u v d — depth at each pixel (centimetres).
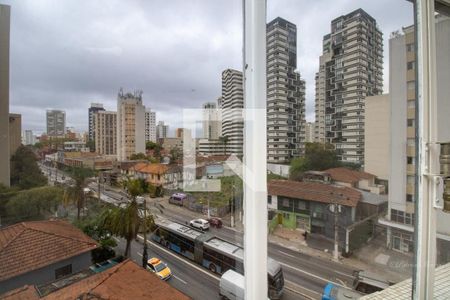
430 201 82
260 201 58
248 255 59
